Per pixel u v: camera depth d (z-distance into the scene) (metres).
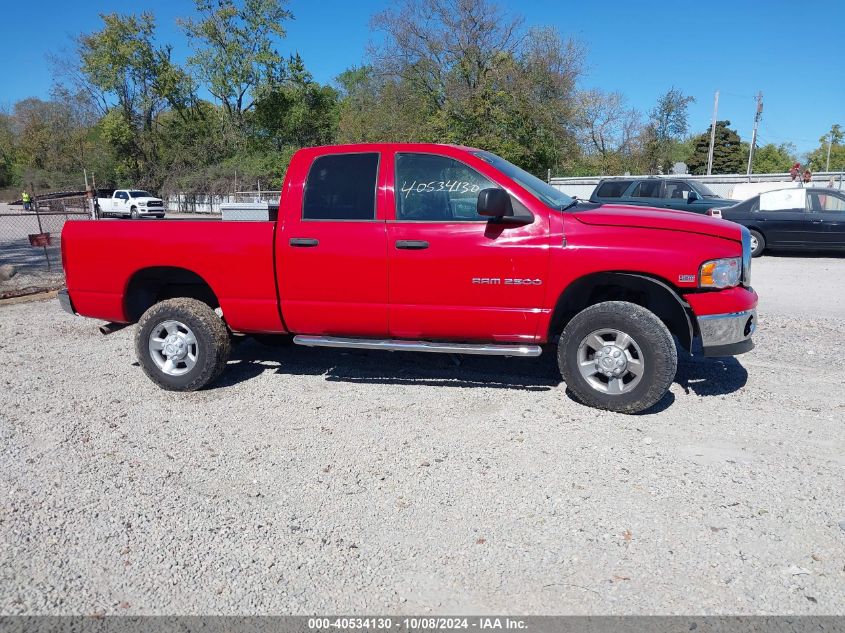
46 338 7.21
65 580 2.88
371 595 2.75
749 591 2.70
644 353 4.38
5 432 4.52
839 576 2.79
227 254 5.08
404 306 4.79
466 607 2.66
